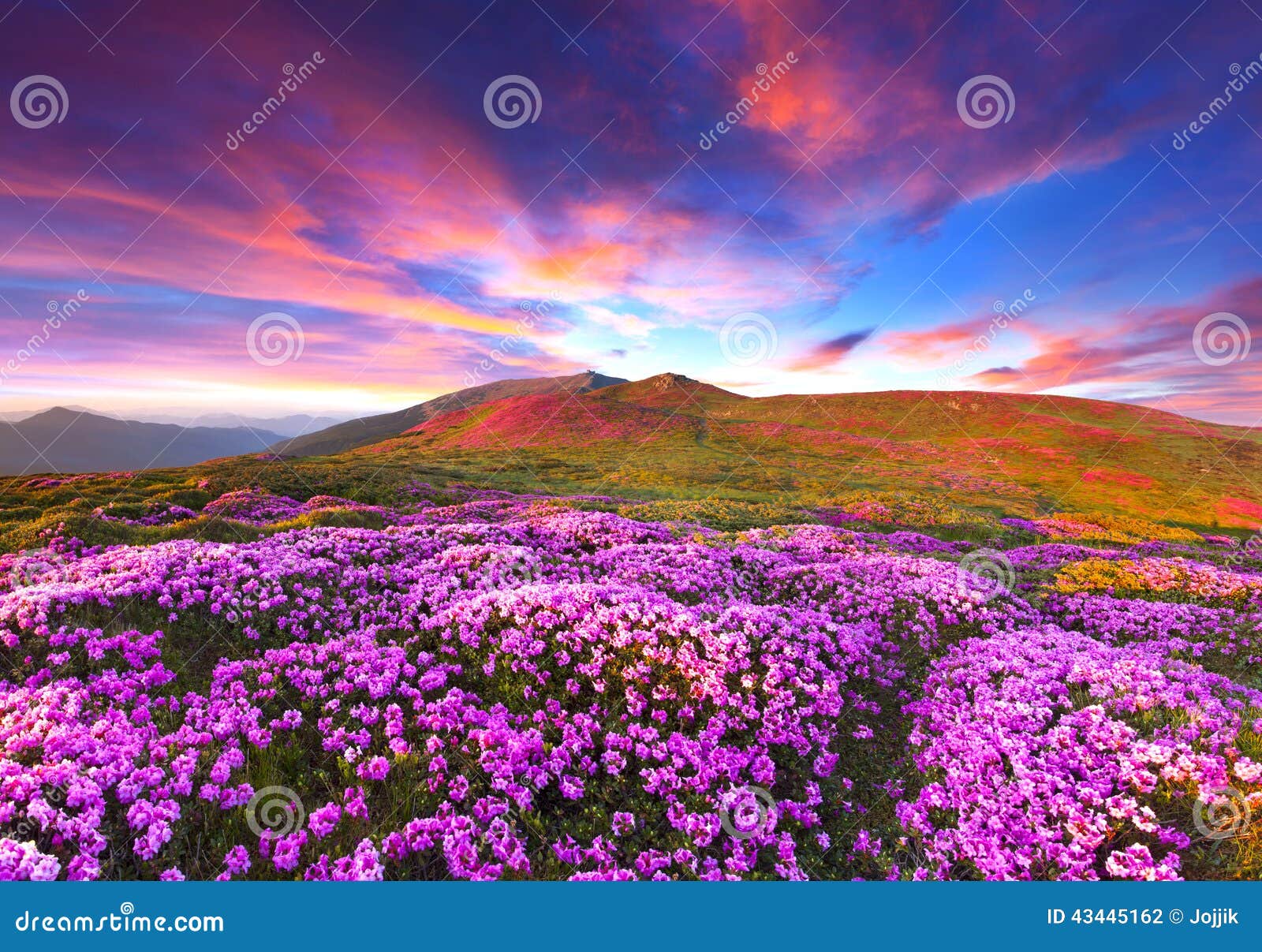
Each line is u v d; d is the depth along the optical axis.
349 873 6.36
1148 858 7.00
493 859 6.97
